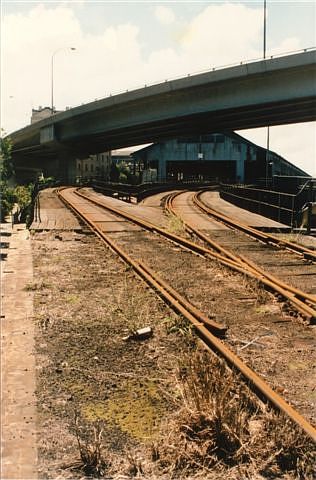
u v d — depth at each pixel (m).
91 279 10.66
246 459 3.98
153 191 51.00
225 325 7.57
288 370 5.88
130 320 7.52
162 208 31.36
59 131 76.19
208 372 5.11
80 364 5.84
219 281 10.79
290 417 4.36
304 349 6.62
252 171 86.88
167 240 17.39
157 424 4.50
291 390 5.32
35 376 5.41
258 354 6.38
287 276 11.69
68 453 4.01
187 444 4.12
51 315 7.75
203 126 62.03
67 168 86.75
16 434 4.21
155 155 87.44
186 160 86.75
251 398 4.81
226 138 85.56
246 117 55.19
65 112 70.06
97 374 5.57
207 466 3.91
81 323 7.43
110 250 14.81
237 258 13.65
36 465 3.80
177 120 57.16
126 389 5.21
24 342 6.45
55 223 21.66
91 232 19.11
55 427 4.38
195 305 8.74
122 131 66.44
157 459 3.98
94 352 6.26
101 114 65.19
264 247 16.27
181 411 4.51
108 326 7.34
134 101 57.94
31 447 4.02
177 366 5.66
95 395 5.05
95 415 4.65
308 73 41.78
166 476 3.79
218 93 49.53
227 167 92.50
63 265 12.20
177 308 7.88
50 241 16.61
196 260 13.42
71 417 4.59
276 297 9.23
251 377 5.19
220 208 29.42
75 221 22.75
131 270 11.56
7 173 51.19
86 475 3.75
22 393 4.97
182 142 86.44
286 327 7.60
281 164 90.56
